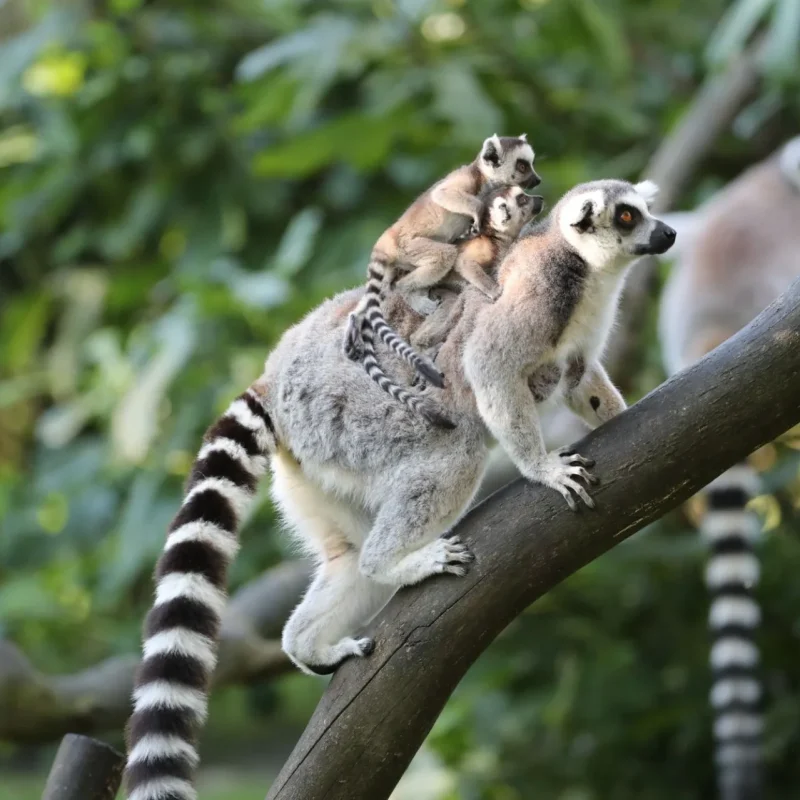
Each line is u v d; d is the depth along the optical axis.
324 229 13.47
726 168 16.33
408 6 12.67
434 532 6.52
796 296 5.99
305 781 6.16
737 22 12.19
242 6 14.23
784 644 12.84
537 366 6.60
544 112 14.32
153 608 6.46
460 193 6.98
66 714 9.32
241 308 11.85
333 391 6.84
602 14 13.63
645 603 12.62
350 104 13.53
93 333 14.05
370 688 6.16
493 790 12.59
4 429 14.95
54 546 12.52
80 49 13.59
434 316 6.88
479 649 6.16
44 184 13.59
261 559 12.02
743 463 11.57
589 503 6.02
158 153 13.24
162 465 11.91
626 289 12.15
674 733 12.54
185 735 6.14
